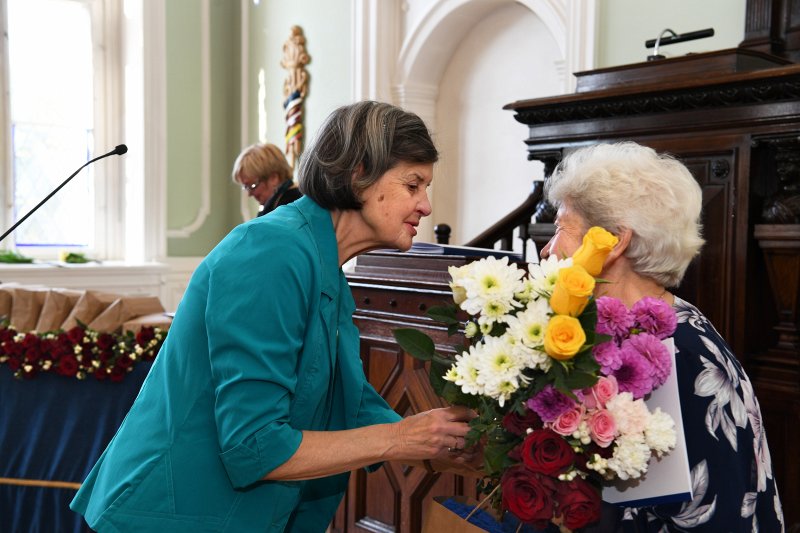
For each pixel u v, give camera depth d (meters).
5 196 6.36
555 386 1.14
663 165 1.37
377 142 1.42
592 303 1.19
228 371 1.32
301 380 1.41
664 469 1.23
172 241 6.69
